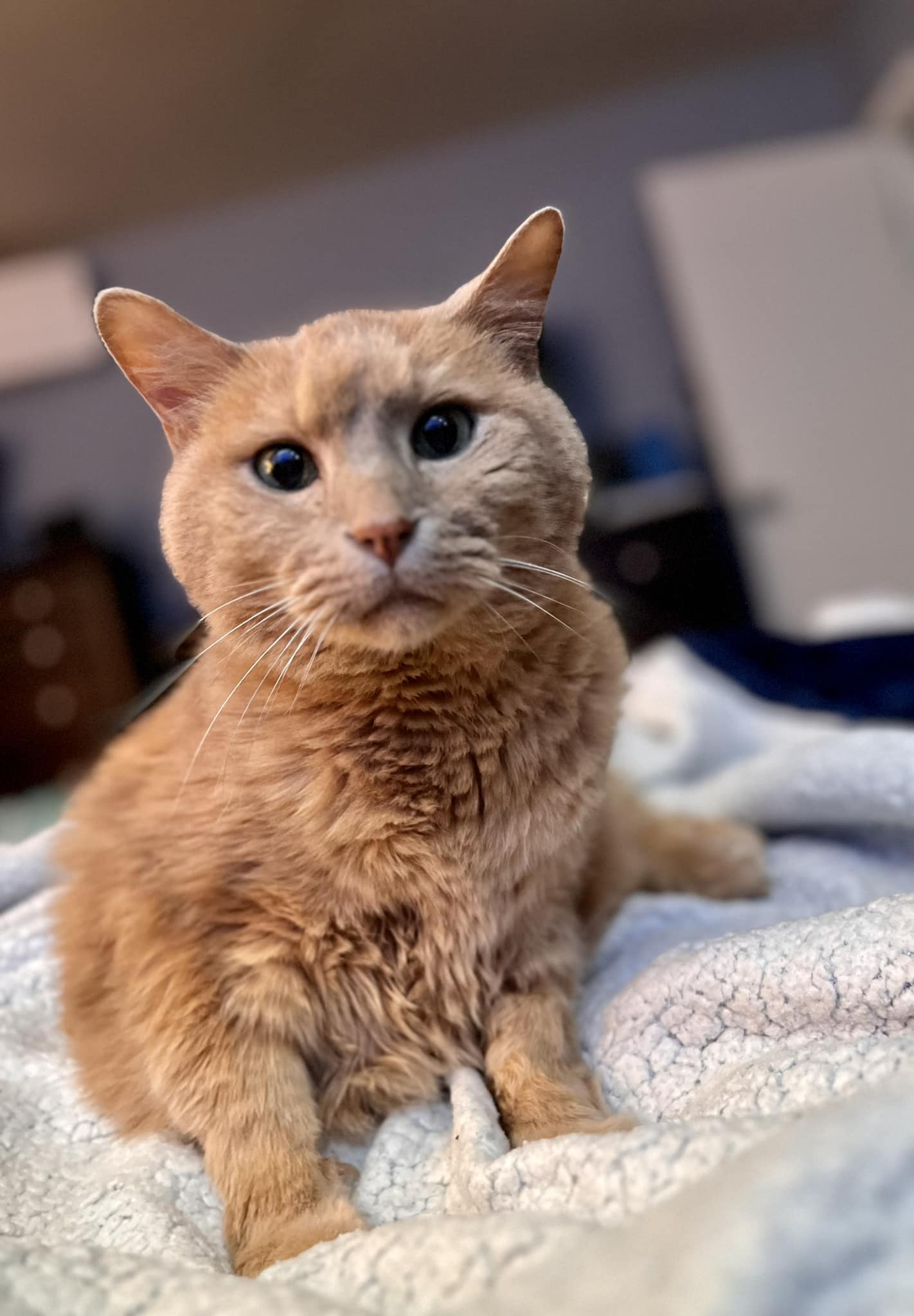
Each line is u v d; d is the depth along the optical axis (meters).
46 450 1.53
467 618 0.27
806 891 0.39
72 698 1.38
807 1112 0.19
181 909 0.29
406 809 0.28
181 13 1.01
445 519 0.27
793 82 1.47
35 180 1.29
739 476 1.37
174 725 0.33
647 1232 0.16
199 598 0.30
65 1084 0.31
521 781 0.29
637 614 1.25
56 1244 0.22
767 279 1.37
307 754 0.28
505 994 0.31
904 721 0.54
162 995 0.28
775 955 0.26
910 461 1.36
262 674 0.29
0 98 1.09
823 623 0.73
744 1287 0.13
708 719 0.57
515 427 0.30
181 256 1.51
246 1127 0.26
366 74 1.23
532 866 0.29
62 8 0.97
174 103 1.18
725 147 1.48
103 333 0.31
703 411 1.42
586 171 1.50
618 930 0.36
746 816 0.45
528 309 0.33
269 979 0.28
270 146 1.35
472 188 1.50
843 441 1.36
